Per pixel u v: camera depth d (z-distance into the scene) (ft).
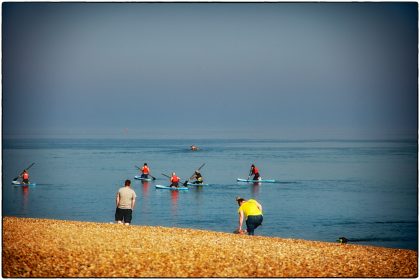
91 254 60.70
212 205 149.38
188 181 211.61
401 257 68.54
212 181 222.28
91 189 186.29
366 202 157.79
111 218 126.52
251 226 84.33
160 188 193.67
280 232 110.22
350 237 105.91
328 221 124.06
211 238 74.74
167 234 76.28
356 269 61.77
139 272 55.57
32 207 143.33
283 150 479.00
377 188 195.93
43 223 82.28
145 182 216.95
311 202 157.58
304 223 121.19
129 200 88.02
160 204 150.82
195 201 157.99
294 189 193.57
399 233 110.22
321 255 66.90
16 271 54.24
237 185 207.00
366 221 124.26
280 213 135.33
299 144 622.54
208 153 434.30
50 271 54.70
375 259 66.64
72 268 55.77
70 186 195.52
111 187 193.67
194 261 60.18
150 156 390.63
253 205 84.84
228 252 64.85
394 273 61.16
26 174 197.88
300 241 77.97
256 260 62.08
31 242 65.36
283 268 59.82
